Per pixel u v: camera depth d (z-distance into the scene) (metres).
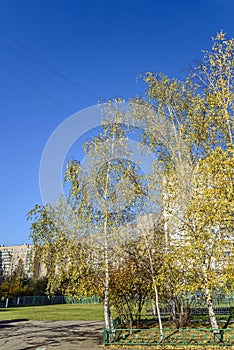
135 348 10.35
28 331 16.14
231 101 12.16
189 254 10.35
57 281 13.88
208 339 10.77
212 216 9.73
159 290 13.26
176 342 10.62
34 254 16.47
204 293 11.05
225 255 10.20
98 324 18.53
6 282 48.72
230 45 13.40
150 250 13.13
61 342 12.18
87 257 12.73
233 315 15.72
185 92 15.37
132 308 14.30
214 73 13.45
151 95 15.91
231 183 9.86
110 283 12.90
